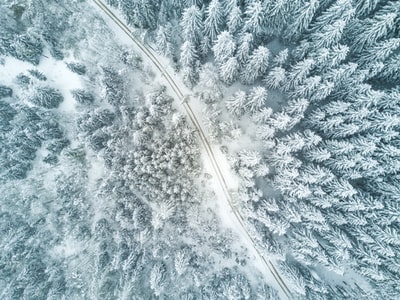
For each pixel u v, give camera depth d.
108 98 33.94
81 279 34.19
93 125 33.78
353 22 27.20
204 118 35.19
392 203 28.86
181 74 35.59
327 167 30.41
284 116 28.09
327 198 29.39
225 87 34.22
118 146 32.84
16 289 34.72
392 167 28.34
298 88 29.55
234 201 34.69
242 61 30.09
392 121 26.33
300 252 31.27
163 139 33.22
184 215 34.66
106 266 33.44
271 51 33.88
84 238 35.34
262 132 31.14
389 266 29.25
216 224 34.84
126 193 34.81
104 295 32.62
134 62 34.81
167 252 34.56
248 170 31.09
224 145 34.84
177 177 33.50
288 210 30.45
